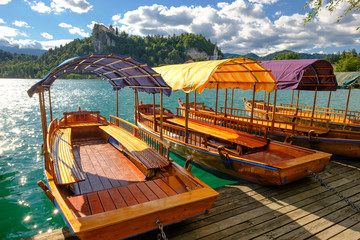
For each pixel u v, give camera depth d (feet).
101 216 10.98
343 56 227.20
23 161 33.99
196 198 12.84
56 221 19.25
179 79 24.17
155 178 18.94
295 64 29.60
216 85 36.47
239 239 13.34
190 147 26.13
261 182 19.88
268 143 24.95
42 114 16.20
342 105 107.34
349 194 18.97
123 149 25.22
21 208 21.24
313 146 28.60
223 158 21.70
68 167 17.70
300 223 14.94
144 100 122.42
